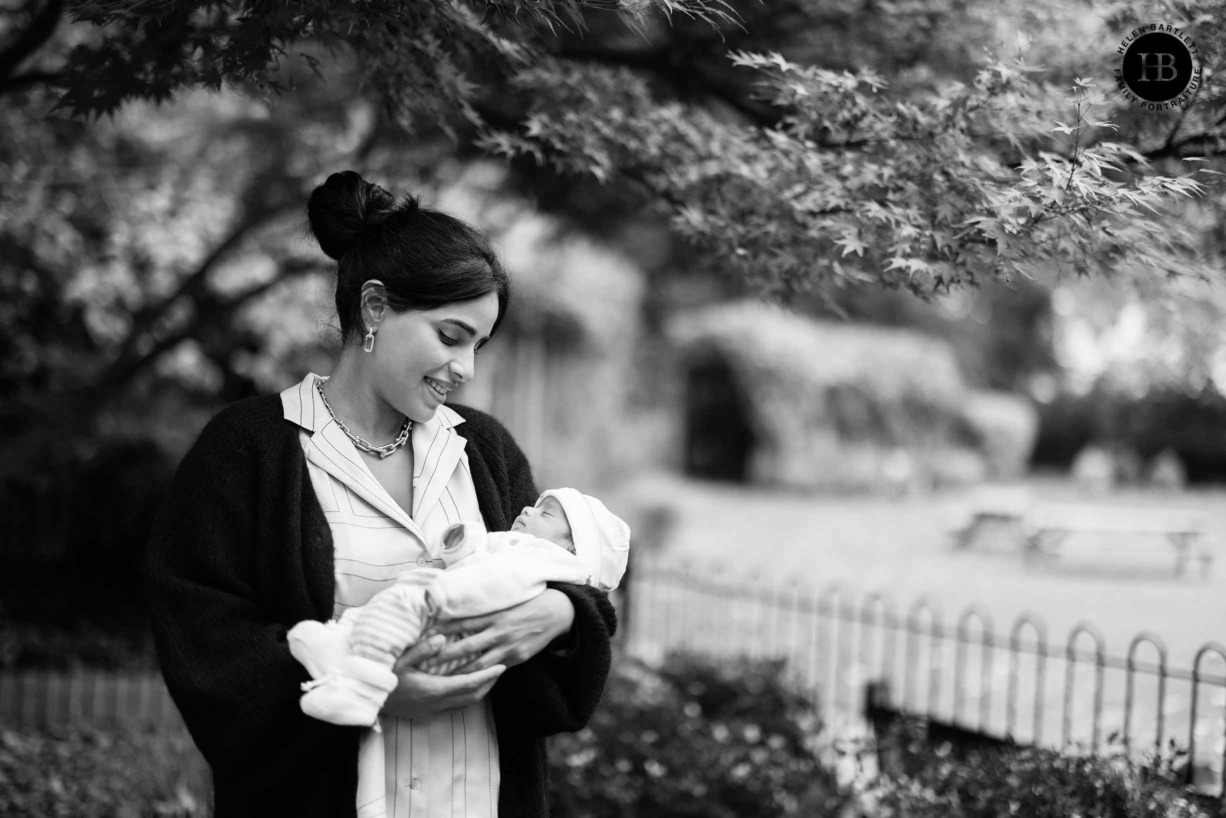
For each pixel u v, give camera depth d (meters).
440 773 1.98
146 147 8.64
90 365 8.83
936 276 2.89
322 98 6.68
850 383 24.78
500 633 1.92
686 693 5.33
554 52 3.79
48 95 3.96
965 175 2.90
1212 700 6.48
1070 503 23.19
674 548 15.93
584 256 17.22
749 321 24.38
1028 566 14.98
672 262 5.95
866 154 3.17
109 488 8.47
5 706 6.36
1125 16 3.25
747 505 22.12
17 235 8.24
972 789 3.59
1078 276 3.13
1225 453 27.55
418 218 2.02
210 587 1.94
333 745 1.94
